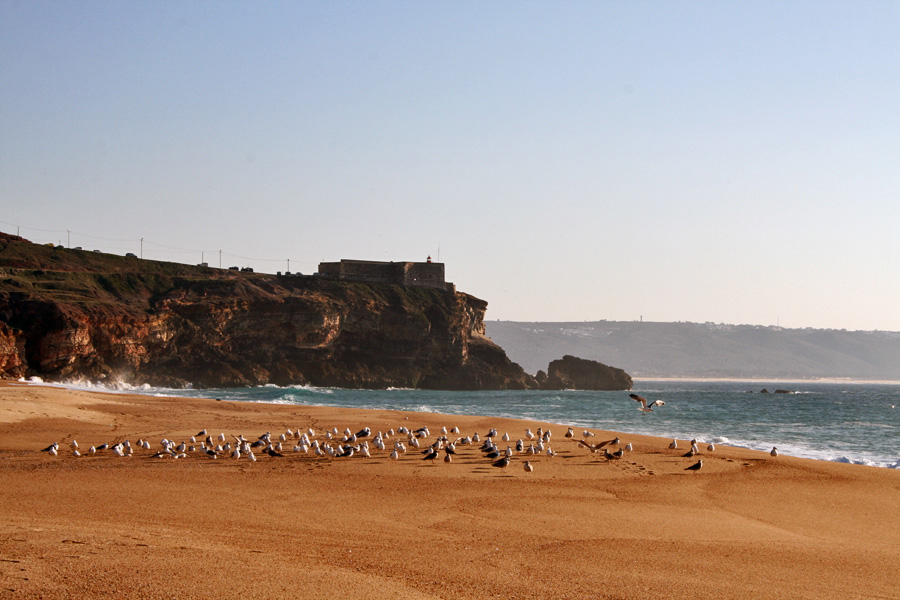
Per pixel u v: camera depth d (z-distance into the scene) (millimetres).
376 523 20438
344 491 25547
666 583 15586
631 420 79312
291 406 69062
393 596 13078
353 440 39594
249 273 186000
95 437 40719
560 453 37531
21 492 22859
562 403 119250
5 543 14359
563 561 17031
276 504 22688
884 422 84188
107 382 130125
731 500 26484
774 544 19969
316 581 13523
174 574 13039
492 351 190500
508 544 18500
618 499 25766
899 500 27297
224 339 153750
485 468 31859
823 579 16656
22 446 36219
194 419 53469
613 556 17766
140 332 139625
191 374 146500
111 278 156625
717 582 15914
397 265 192750
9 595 11195
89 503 21328
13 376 118438
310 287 173375
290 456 34656
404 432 44344
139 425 47938
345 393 142250
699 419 83250
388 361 172875
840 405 135875
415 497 24859
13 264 156500
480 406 106750
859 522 23719
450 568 15711
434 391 170625
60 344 124312
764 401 150750
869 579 16812
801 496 27594
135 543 15414
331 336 165375
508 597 13898
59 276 150875
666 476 31062
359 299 172375
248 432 45500
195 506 21656
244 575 13438
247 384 149250
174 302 149125
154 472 28828
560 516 22484
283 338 160250
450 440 42656
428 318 179250
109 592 11766
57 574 12445
